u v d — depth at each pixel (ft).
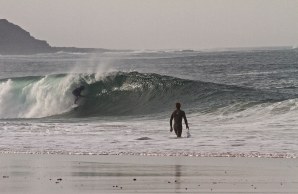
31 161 231.50
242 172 201.05
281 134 298.97
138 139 294.87
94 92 554.46
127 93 547.08
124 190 169.48
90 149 265.95
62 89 557.74
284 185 176.24
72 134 319.68
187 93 524.11
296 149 254.88
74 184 179.11
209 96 506.89
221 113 398.83
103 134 317.83
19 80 572.92
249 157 237.04
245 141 280.10
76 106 549.13
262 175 194.59
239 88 522.06
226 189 170.71
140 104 531.09
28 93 563.89
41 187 174.09
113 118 443.32
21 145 281.33
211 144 273.54
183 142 281.74
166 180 186.29
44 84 563.07
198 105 475.72
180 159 233.96
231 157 237.86
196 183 180.45
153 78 552.00
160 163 223.30
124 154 250.57
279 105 383.65
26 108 560.20
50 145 279.90
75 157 242.99
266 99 470.39
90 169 209.36
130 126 355.97
